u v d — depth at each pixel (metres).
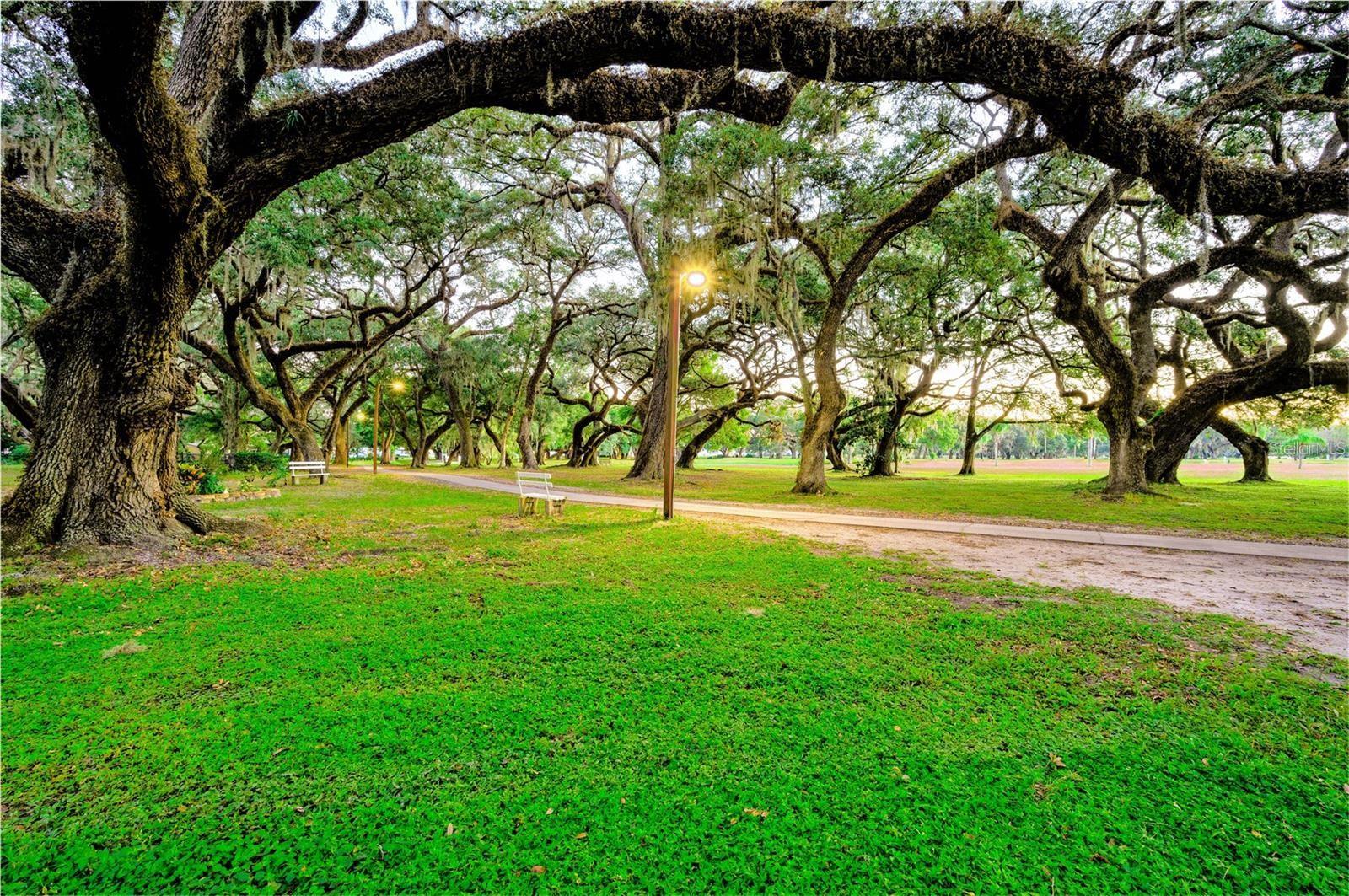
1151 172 7.57
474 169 20.02
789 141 11.98
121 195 6.66
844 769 2.51
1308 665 3.72
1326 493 17.38
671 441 10.75
